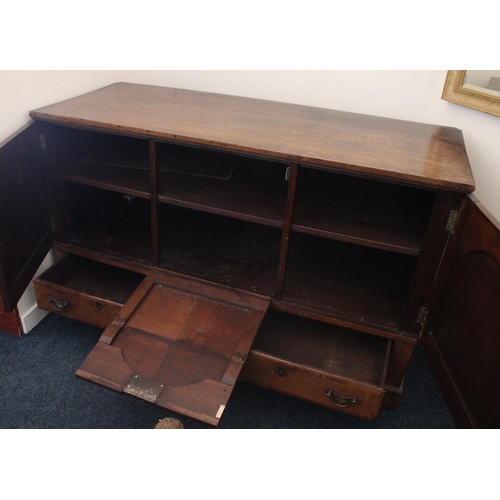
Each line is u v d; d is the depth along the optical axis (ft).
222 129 4.34
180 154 5.55
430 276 4.01
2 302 4.87
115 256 5.08
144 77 6.11
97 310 4.75
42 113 4.45
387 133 4.65
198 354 3.97
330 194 4.83
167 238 5.47
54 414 4.44
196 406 3.56
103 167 5.03
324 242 5.63
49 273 5.11
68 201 5.13
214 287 4.67
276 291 4.59
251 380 4.33
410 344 4.35
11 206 4.37
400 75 5.28
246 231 5.82
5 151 4.17
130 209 5.98
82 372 3.75
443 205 3.71
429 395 4.97
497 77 4.57
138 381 3.70
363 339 4.87
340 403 4.06
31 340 5.27
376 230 4.23
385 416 4.69
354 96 5.53
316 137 4.32
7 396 4.58
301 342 4.80
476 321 3.59
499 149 4.69
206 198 4.55
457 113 5.12
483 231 3.42
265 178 5.09
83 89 5.36
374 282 5.02
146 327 4.18
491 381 3.36
